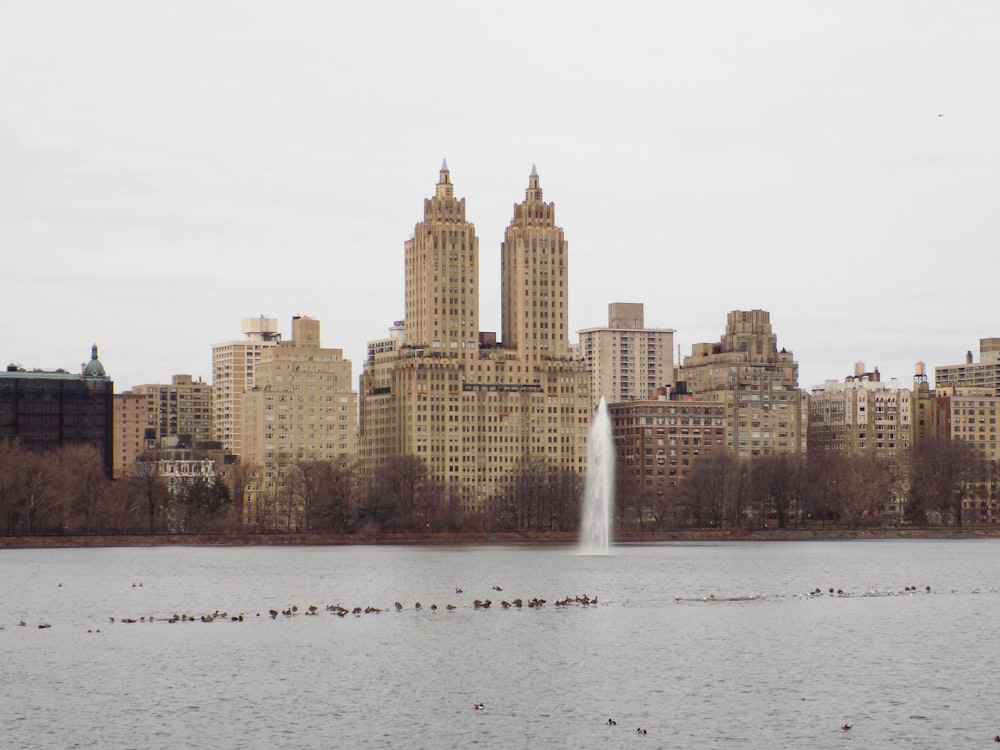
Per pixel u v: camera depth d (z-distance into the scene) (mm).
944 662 183125
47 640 199625
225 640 199000
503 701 159500
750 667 179250
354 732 145750
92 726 148000
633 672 175750
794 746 140500
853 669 178375
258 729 146875
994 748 140125
